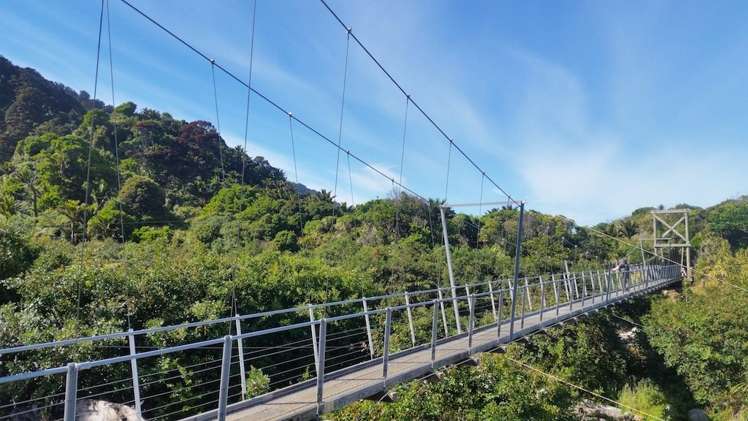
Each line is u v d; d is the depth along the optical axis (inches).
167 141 994.1
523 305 507.8
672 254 1927.9
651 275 1256.2
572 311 659.4
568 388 634.8
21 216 970.1
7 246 469.7
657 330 888.3
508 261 1089.4
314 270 668.7
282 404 246.2
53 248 533.0
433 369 340.2
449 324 706.8
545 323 549.3
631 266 1195.3
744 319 808.9
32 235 588.7
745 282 1095.0
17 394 299.0
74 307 413.7
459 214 1269.7
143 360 397.1
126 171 983.6
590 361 730.2
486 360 555.5
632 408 663.1
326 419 392.2
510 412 507.8
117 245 725.3
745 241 1956.2
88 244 690.2
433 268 895.7
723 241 1801.2
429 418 472.4
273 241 742.5
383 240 936.9
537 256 1275.8
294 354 527.2
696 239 1972.2
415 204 1091.3
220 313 469.4
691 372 792.3
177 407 396.5
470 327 393.4
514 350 624.4
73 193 1079.6
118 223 896.9
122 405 275.6
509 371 573.0
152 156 975.0
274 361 507.2
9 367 305.9
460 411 496.7
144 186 924.0
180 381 404.2
